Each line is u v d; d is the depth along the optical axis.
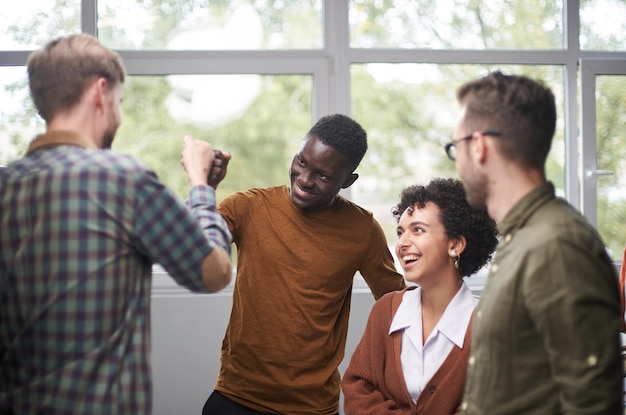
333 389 2.01
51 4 2.93
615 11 3.17
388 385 1.67
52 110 1.28
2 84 2.93
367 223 2.05
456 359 1.60
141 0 2.94
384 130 3.05
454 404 1.59
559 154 3.17
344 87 3.01
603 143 3.13
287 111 3.00
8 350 1.24
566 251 1.05
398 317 1.69
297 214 1.99
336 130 1.92
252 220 1.99
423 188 1.69
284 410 1.93
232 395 1.96
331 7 3.00
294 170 1.95
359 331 2.95
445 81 3.08
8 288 1.22
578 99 3.14
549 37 3.15
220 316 2.91
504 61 3.09
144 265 1.30
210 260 1.31
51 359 1.20
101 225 1.21
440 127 3.08
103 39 2.93
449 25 3.09
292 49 2.99
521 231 1.13
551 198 1.15
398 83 3.05
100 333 1.21
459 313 1.63
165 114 2.94
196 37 2.96
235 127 2.97
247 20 2.98
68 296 1.19
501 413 1.11
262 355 1.93
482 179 1.17
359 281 3.05
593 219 3.11
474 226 1.63
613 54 3.17
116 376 1.23
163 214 1.25
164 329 2.88
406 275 1.67
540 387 1.09
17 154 2.95
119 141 2.92
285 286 1.94
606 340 1.02
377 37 3.05
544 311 1.04
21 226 1.21
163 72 2.91
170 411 2.88
